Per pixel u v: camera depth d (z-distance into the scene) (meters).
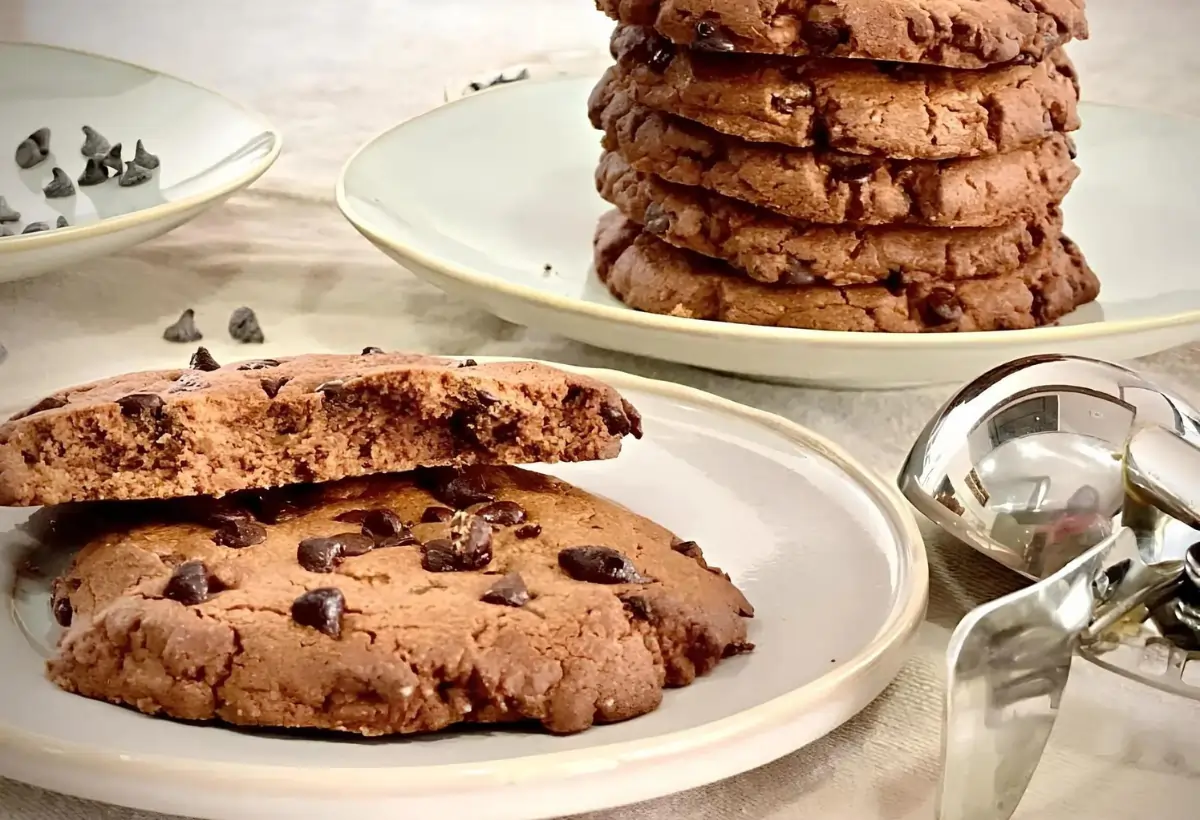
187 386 0.38
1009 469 0.39
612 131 0.48
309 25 0.85
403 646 0.34
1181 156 0.56
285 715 0.34
